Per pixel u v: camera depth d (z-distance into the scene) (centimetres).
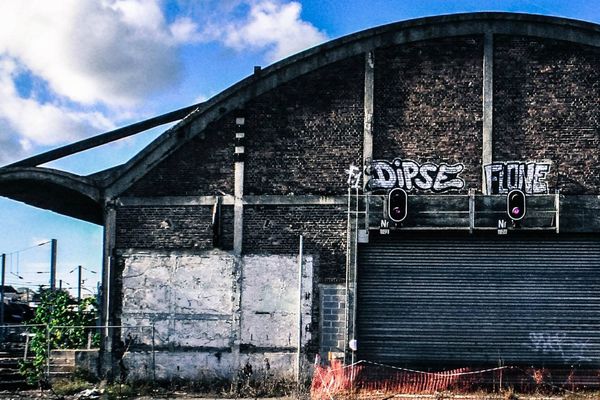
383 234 1709
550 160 1711
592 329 1677
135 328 1742
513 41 1745
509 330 1686
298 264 1728
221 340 1723
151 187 1773
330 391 1628
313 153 1752
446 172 1725
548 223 1680
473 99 1738
